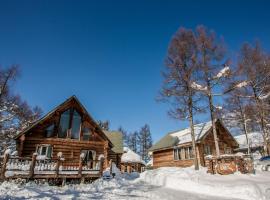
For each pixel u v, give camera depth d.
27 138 21.72
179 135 30.95
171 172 18.23
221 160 16.78
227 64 21.05
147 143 74.38
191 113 21.34
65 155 22.52
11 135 36.56
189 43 22.14
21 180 14.59
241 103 27.91
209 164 17.20
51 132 22.88
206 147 27.11
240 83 21.27
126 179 19.42
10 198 9.12
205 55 21.55
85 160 23.20
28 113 41.62
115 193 12.02
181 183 14.63
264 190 11.16
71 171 16.77
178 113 21.53
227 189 12.20
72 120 24.19
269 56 23.34
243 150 41.12
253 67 23.08
